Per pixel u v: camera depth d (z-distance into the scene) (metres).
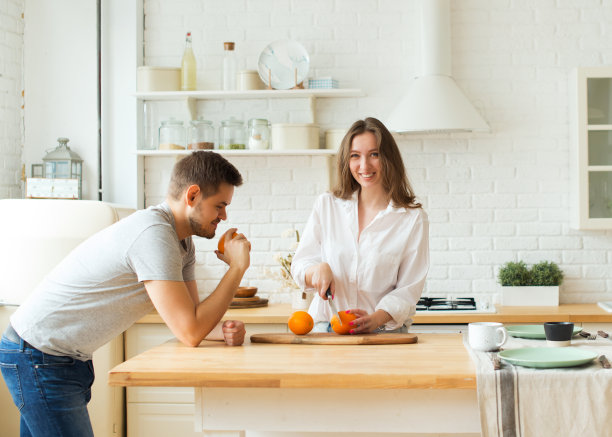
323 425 1.74
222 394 1.77
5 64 4.18
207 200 2.04
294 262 2.62
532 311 3.75
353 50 4.29
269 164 4.31
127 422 3.69
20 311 2.07
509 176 4.21
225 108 4.35
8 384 2.05
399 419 1.72
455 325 3.66
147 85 4.17
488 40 4.23
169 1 4.38
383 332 2.34
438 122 3.86
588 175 3.97
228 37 4.35
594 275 4.18
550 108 4.21
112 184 4.34
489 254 4.21
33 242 3.42
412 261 2.54
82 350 2.06
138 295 2.03
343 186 2.58
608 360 1.73
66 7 4.35
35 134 4.36
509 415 1.61
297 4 4.31
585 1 4.20
